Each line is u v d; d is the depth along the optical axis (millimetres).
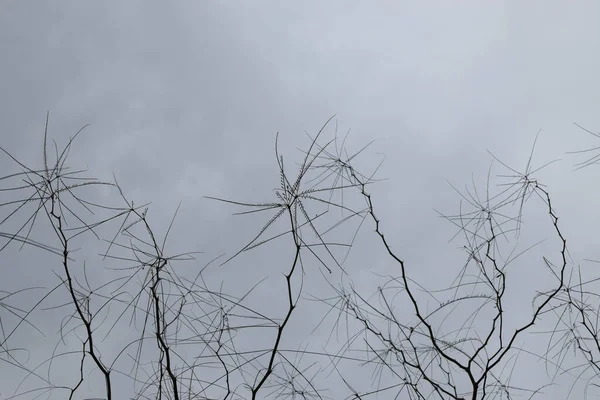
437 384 3828
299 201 3586
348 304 4012
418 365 3928
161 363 3633
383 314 4055
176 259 3713
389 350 3977
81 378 3469
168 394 3611
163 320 3662
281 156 3588
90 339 3447
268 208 3600
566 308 4113
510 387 3973
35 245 3398
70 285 3400
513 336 3949
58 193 3461
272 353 3646
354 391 3863
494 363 3879
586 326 4051
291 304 3711
